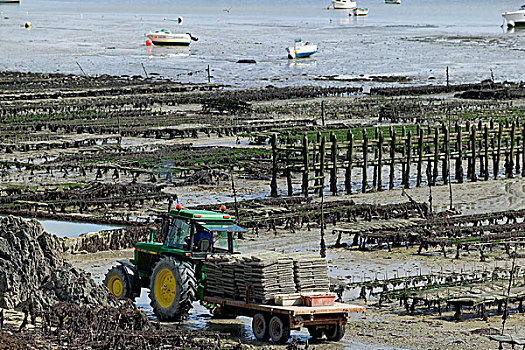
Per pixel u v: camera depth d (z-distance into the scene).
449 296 81.31
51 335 66.62
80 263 101.12
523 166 178.00
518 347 70.44
